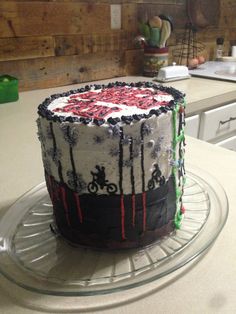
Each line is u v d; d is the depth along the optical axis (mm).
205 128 1427
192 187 758
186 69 1691
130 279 512
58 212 617
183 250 568
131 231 582
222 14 2160
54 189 598
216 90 1453
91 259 571
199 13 2000
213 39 2186
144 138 523
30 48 1438
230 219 648
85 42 1594
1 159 890
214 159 888
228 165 855
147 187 562
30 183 781
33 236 630
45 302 483
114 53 1720
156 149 543
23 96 1447
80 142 521
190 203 703
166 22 1676
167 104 571
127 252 587
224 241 589
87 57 1630
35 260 567
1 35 1344
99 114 545
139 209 569
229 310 455
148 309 464
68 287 503
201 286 497
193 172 822
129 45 1766
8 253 582
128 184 547
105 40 1659
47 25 1448
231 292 484
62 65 1563
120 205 561
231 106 1514
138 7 1726
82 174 546
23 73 1464
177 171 606
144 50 1759
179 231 624
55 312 467
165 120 540
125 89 701
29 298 491
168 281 508
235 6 2225
